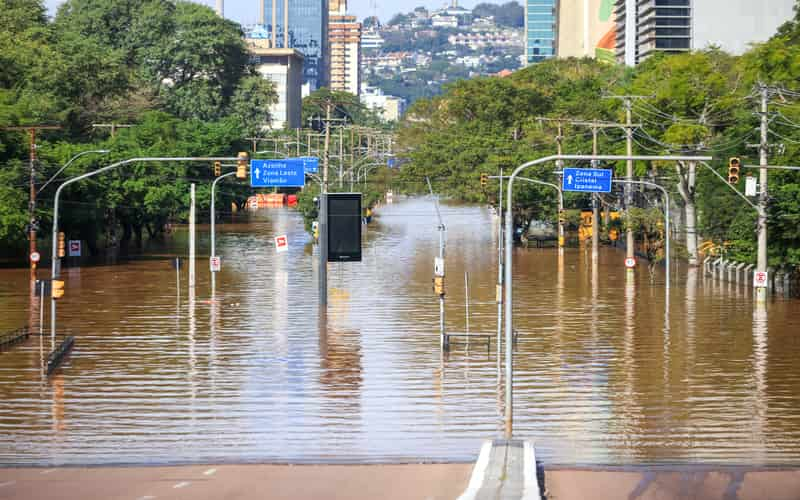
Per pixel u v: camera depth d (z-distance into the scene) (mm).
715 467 34344
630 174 104312
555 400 46312
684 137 105750
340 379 51000
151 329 67188
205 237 154000
